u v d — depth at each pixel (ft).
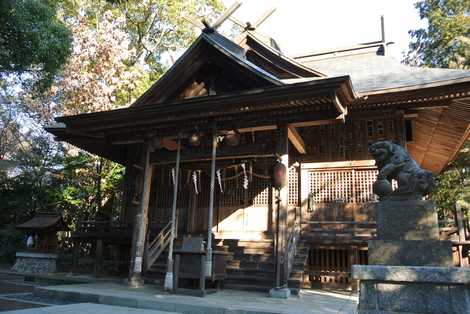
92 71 62.59
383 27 60.44
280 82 31.01
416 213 17.34
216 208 43.60
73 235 46.42
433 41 75.72
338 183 39.27
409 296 15.31
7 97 75.36
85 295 26.07
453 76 33.78
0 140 76.33
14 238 62.64
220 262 29.99
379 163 19.43
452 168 64.69
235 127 33.42
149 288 30.37
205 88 38.09
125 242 44.96
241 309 20.98
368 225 36.76
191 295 26.55
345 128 40.27
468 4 71.92
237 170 43.27
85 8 69.00
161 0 73.61
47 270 48.55
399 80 37.55
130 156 52.44
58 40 33.68
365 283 16.05
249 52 47.21
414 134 46.65
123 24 74.02
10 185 70.95
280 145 31.19
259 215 41.50
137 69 67.62
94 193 67.77
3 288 32.99
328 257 38.63
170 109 33.45
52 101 72.33
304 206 39.55
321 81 27.32
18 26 30.32
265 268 32.68
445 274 14.83
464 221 39.34
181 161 35.65
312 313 20.17
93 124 37.24
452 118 40.01
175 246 39.09
